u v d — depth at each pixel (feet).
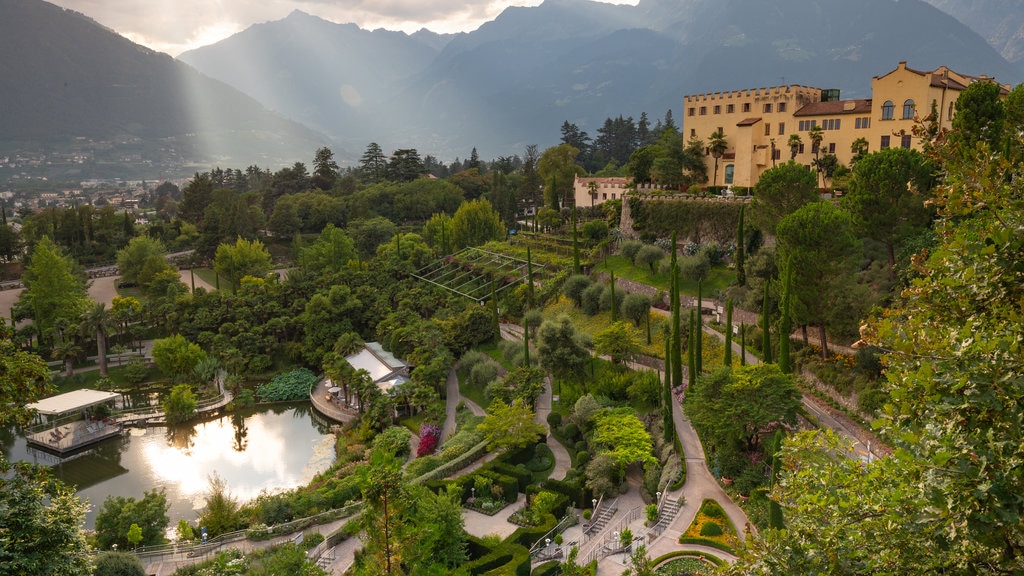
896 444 53.72
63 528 75.97
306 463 290.76
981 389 47.85
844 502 59.82
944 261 61.57
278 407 361.10
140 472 285.64
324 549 191.62
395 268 487.61
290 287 451.12
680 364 254.68
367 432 297.53
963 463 46.09
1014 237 57.26
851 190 249.75
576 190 546.67
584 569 148.36
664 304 332.19
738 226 304.91
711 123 431.02
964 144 65.21
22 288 567.18
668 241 380.78
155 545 201.57
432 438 274.36
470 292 430.61
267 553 186.29
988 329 57.26
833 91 411.34
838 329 226.79
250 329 409.69
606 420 234.17
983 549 50.80
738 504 183.21
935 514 47.57
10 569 70.54
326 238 565.53
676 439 222.89
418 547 112.37
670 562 160.66
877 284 240.73
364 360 360.89
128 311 427.33
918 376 49.90
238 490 265.95
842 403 217.97
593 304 347.97
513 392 277.85
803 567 59.47
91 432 314.35
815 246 222.28
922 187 230.48
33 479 78.59
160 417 336.49
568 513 200.03
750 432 204.74
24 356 79.20
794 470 71.41
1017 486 45.57
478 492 216.54
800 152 382.42
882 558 55.42
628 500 206.90
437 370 321.73
